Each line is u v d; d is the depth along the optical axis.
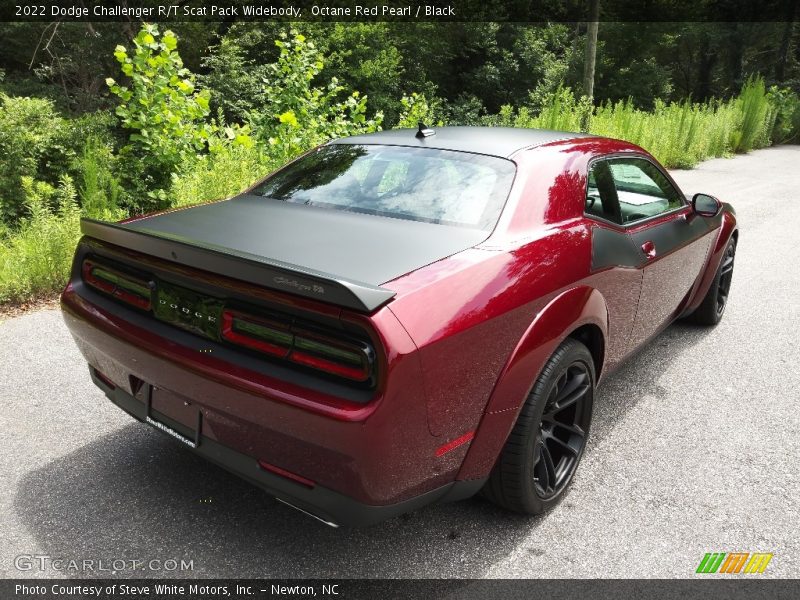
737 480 2.92
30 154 6.91
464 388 2.05
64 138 7.18
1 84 16.92
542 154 2.87
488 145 2.94
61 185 6.95
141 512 2.54
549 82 30.59
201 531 2.44
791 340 4.70
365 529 2.50
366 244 2.26
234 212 2.69
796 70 43.56
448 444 2.07
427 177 2.75
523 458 2.36
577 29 34.50
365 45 24.09
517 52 30.88
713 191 12.08
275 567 2.27
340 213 2.63
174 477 2.78
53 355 4.00
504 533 2.50
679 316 4.34
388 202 2.66
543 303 2.35
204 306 2.10
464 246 2.29
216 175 6.41
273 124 8.54
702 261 4.15
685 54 43.34
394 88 24.77
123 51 6.85
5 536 2.37
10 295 4.90
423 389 1.89
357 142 3.27
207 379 2.01
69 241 5.21
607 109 16.62
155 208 7.33
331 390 1.84
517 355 2.22
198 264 2.04
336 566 2.29
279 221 2.53
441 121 12.07
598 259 2.73
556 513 2.64
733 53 41.66
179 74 7.16
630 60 36.28
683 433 3.34
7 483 2.69
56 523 2.45
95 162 6.87
